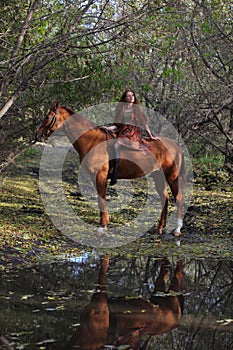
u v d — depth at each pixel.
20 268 6.97
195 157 18.00
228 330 4.87
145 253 8.27
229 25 10.88
